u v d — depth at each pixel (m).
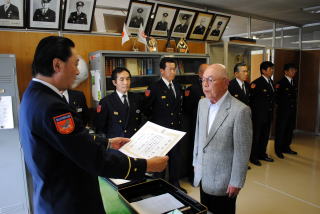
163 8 3.19
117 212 1.01
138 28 3.20
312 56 5.47
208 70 1.47
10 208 2.19
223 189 1.47
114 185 1.23
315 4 4.23
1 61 2.07
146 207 0.97
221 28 3.94
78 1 2.60
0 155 2.12
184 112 3.06
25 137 0.74
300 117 5.81
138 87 3.08
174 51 3.59
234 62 4.29
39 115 0.69
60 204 0.74
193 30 3.66
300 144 4.79
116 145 1.10
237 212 2.46
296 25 5.80
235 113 1.41
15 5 2.33
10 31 2.42
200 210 0.94
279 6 4.33
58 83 0.78
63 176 0.74
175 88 2.81
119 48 3.12
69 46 0.77
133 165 0.79
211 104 1.58
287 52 5.37
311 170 3.49
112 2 3.71
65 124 0.69
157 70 3.14
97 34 2.94
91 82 2.90
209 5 4.16
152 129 1.13
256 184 3.07
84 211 0.78
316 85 5.47
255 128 3.74
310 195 2.78
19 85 2.51
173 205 0.99
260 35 7.05
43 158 0.71
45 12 2.49
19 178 2.21
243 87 3.53
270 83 3.82
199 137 1.64
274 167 3.62
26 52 2.51
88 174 0.81
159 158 0.88
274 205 2.58
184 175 3.21
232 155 1.45
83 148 0.70
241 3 4.10
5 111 2.10
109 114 2.43
